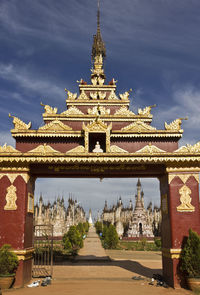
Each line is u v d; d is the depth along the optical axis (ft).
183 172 54.03
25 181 52.90
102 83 70.44
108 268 73.87
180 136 55.88
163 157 52.24
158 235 223.71
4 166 53.31
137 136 56.03
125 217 269.44
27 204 53.31
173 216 52.06
